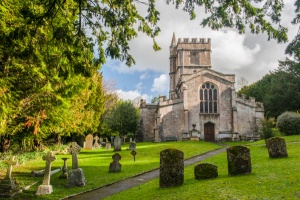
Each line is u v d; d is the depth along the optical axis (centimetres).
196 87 4312
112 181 1432
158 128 4222
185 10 697
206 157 2153
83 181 1350
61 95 1366
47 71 970
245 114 4234
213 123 4212
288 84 4650
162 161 1085
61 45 636
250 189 862
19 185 1282
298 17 665
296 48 708
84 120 3152
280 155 1431
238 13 682
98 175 1623
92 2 689
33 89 1109
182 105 4284
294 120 2778
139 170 1733
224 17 698
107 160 2330
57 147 3212
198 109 4244
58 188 1299
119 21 718
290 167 1116
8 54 833
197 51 5788
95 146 4122
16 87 1059
